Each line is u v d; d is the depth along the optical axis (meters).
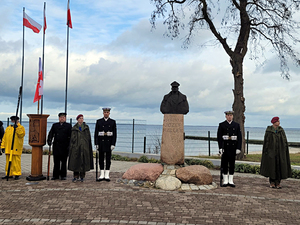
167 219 6.36
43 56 13.38
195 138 29.06
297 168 13.67
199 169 9.88
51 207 7.04
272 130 10.03
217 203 7.71
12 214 6.50
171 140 10.40
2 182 9.95
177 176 9.70
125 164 15.36
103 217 6.39
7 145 10.50
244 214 6.83
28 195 8.16
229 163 10.09
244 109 17.38
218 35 18.20
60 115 10.53
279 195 8.84
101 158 10.55
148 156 17.92
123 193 8.56
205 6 18.19
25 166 13.94
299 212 7.09
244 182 10.88
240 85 17.39
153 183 9.59
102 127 10.52
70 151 10.09
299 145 25.45
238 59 17.50
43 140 10.45
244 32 17.61
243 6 17.42
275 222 6.31
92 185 9.59
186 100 10.70
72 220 6.16
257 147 27.64
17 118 10.55
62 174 10.57
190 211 6.96
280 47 18.20
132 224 6.00
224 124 10.10
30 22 14.09
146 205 7.38
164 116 10.61
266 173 9.93
